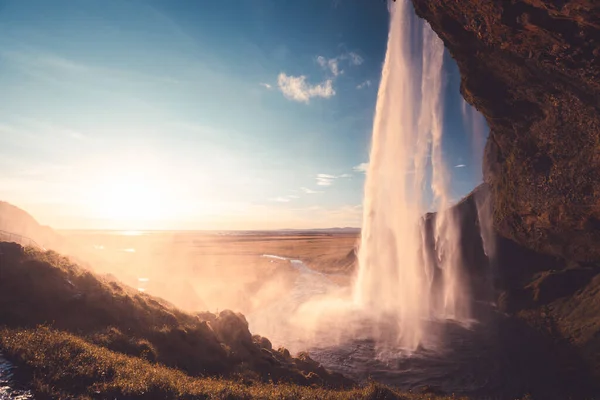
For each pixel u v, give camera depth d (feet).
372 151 181.88
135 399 29.32
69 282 52.06
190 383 35.50
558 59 64.23
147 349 44.04
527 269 124.77
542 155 96.89
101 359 35.19
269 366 54.39
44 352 33.76
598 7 45.70
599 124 75.41
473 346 87.61
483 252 141.18
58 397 27.27
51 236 120.37
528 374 69.97
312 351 84.84
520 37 63.82
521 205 113.19
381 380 68.23
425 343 90.12
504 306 112.16
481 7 62.69
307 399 37.14
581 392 61.77
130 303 54.39
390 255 168.45
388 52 162.71
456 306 122.01
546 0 50.31
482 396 61.21
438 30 86.89
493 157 145.38
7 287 46.21
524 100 91.30
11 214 113.09
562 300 101.35
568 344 80.02
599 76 61.21
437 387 62.85
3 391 26.76
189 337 52.08
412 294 138.62
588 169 83.92
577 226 99.14
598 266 105.70
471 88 98.17
